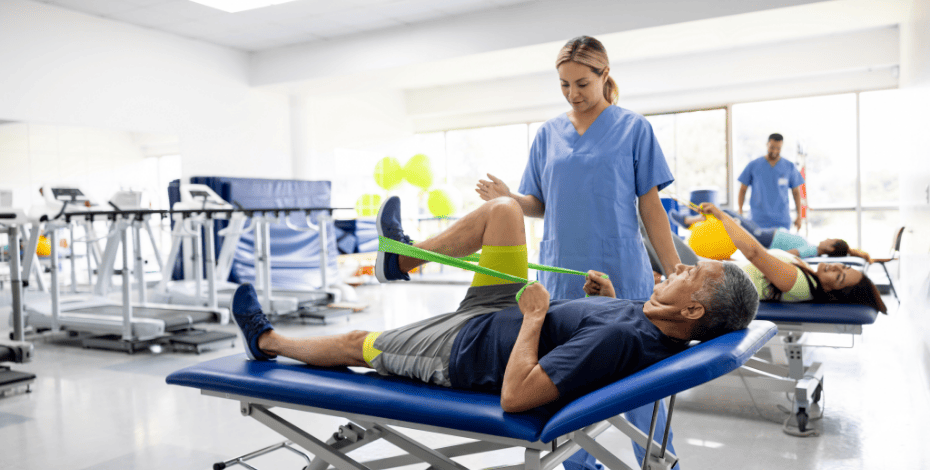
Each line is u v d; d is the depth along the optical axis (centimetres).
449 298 664
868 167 739
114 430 268
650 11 542
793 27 551
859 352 380
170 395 322
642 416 171
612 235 173
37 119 541
